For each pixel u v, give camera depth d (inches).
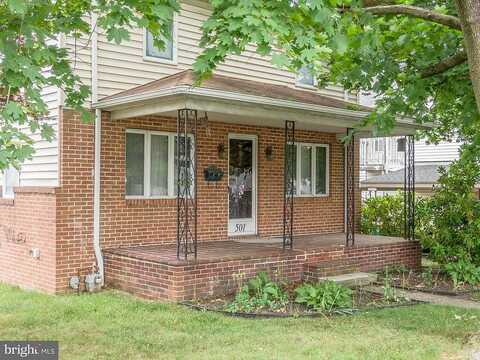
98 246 402.9
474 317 312.0
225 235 478.9
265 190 512.1
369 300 361.4
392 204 619.8
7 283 443.5
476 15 239.6
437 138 597.0
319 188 568.7
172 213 445.7
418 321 304.5
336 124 453.7
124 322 299.4
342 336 273.0
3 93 220.4
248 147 506.9
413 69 354.6
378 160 1034.1
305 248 429.7
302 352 245.4
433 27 344.2
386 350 249.1
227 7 222.5
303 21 257.0
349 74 350.3
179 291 343.9
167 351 248.5
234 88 386.3
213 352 245.8
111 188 410.9
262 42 210.2
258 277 364.2
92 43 400.8
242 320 303.6
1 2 209.2
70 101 260.1
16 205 431.8
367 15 263.7
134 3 224.7
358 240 502.0
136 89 405.7
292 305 338.3
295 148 543.2
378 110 363.3
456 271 430.9
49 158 398.6
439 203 491.8
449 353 246.7
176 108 358.0
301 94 476.4
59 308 334.0
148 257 366.6
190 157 448.8
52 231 387.5
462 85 349.4
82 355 244.2
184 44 459.8
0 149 191.3
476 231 463.2
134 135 428.5
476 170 487.2
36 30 210.2
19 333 280.1
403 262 496.4
